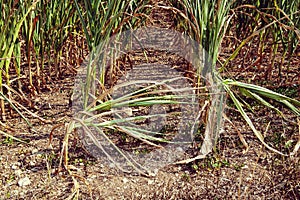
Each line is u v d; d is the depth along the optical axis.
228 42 4.11
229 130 2.65
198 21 2.22
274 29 3.13
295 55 3.73
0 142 2.46
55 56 3.21
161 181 2.17
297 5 3.00
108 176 2.20
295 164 2.26
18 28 2.41
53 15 3.01
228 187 2.14
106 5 2.83
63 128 2.63
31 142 2.46
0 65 2.43
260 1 3.25
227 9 2.24
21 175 2.18
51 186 2.10
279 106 2.91
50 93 3.14
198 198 2.06
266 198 2.06
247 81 3.30
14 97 3.04
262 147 2.46
